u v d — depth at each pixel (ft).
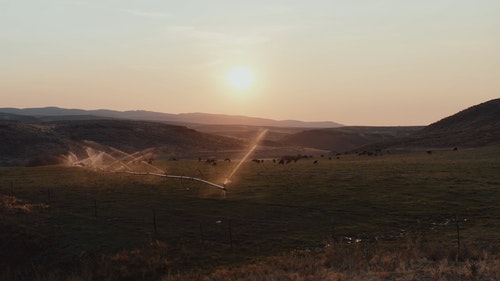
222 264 88.17
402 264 70.49
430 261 73.41
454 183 158.20
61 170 242.17
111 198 149.69
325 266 76.79
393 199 136.56
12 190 162.81
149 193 158.71
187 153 511.81
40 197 151.84
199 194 154.51
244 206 134.00
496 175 173.78
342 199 139.23
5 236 103.91
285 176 193.67
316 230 107.86
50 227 112.78
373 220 114.93
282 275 71.77
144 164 278.05
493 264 67.46
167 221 118.73
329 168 224.12
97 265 91.25
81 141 496.64
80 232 109.50
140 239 104.01
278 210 128.16
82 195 155.33
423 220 113.39
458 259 74.43
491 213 115.44
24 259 97.50
